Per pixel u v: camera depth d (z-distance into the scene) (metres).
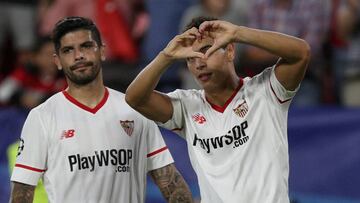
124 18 28.52
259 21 26.50
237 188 13.76
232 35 13.06
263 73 14.13
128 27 28.58
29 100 25.56
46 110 15.22
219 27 13.13
